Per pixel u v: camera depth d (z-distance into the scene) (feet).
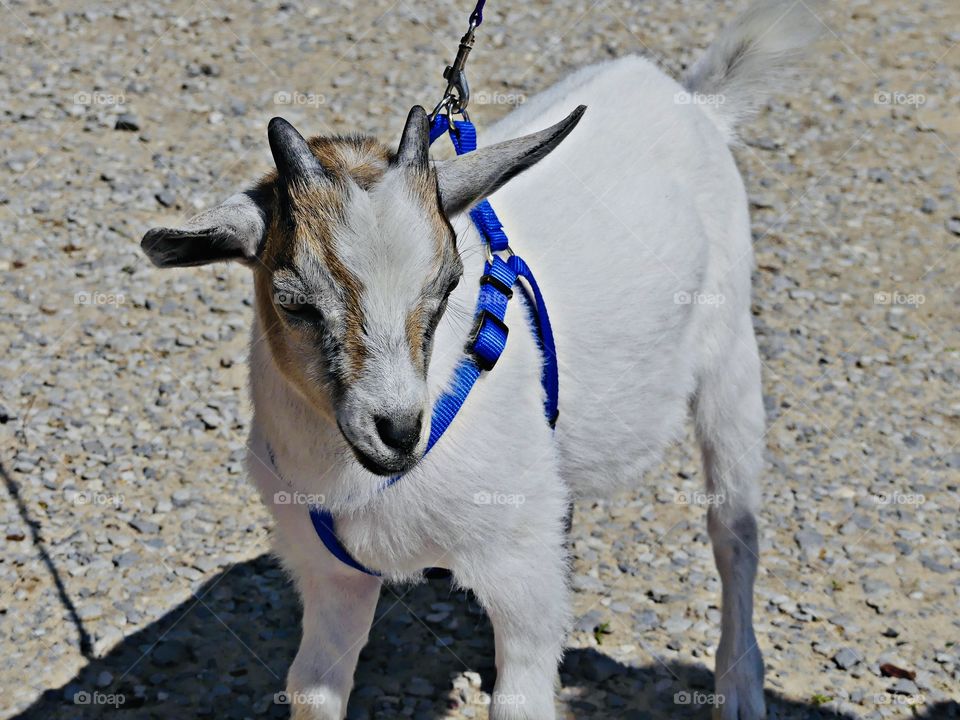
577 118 6.32
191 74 11.90
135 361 8.65
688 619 7.67
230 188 10.34
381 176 6.22
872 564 7.89
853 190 11.06
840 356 9.24
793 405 8.76
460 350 6.39
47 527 7.82
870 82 12.58
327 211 6.12
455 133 6.97
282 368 6.26
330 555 6.57
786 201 10.89
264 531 7.89
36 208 10.01
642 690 7.38
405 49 12.49
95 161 10.62
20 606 7.51
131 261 9.55
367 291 6.09
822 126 11.92
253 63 12.11
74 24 12.62
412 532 6.47
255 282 6.35
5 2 12.90
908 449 8.47
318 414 6.32
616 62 7.61
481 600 6.61
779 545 7.98
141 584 7.64
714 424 7.48
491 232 6.63
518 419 6.54
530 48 12.66
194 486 8.07
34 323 8.91
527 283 6.68
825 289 9.92
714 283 7.41
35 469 8.07
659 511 8.14
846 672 7.45
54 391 8.43
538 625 6.61
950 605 7.72
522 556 6.57
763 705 7.26
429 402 6.16
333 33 12.71
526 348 6.59
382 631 7.58
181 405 8.42
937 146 11.66
